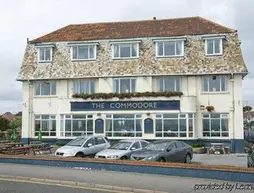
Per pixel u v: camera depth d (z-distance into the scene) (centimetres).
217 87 3231
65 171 1582
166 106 3216
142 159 1808
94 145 2233
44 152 2592
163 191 1159
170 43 3366
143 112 3262
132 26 3719
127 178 1395
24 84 3566
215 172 1368
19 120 5956
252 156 1614
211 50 3297
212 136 3206
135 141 2119
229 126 3177
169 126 3203
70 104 3434
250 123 7212
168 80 3322
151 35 3494
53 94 3525
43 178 1403
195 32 3419
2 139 4028
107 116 3347
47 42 3675
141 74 3306
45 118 3522
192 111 3156
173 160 1952
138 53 3419
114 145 2109
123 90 3381
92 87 3466
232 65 3181
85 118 3397
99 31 3725
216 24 3512
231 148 3134
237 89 3177
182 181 1322
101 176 1442
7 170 1608
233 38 3328
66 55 3581
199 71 3206
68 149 2117
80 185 1302
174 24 3628
